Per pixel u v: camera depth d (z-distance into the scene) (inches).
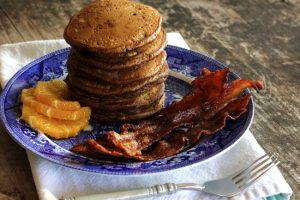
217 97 25.4
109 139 23.1
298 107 28.0
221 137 24.2
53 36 33.4
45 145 23.6
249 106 25.3
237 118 25.0
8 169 23.3
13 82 26.9
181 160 22.8
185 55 29.8
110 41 24.2
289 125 26.8
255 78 30.1
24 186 22.6
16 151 24.1
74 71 25.6
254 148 24.3
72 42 24.5
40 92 25.7
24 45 30.7
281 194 22.9
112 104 25.3
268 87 29.4
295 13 36.9
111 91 25.0
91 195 21.6
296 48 33.1
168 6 37.3
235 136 24.0
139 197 21.8
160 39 25.7
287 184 23.0
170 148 23.5
